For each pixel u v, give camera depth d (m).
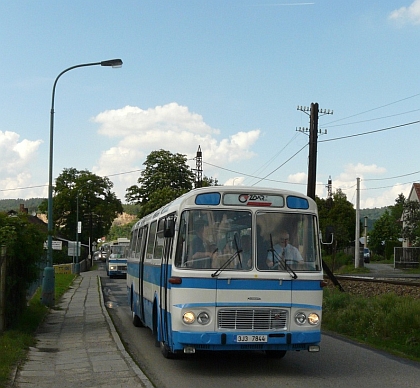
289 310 9.93
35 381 9.36
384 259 79.00
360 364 11.20
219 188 10.18
